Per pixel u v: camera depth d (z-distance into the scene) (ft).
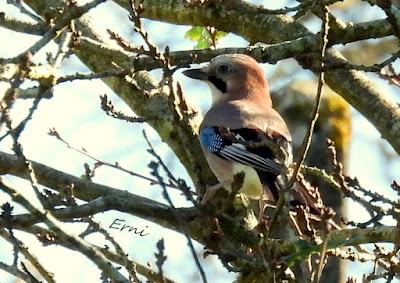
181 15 43.83
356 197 34.35
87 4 30.55
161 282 28.58
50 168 33.99
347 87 43.32
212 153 39.96
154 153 29.60
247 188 38.93
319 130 46.19
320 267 29.86
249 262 32.07
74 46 32.50
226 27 43.83
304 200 34.30
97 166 38.17
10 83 29.91
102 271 28.81
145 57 36.50
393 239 33.17
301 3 34.76
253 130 40.83
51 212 31.24
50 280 33.88
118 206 32.09
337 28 39.32
